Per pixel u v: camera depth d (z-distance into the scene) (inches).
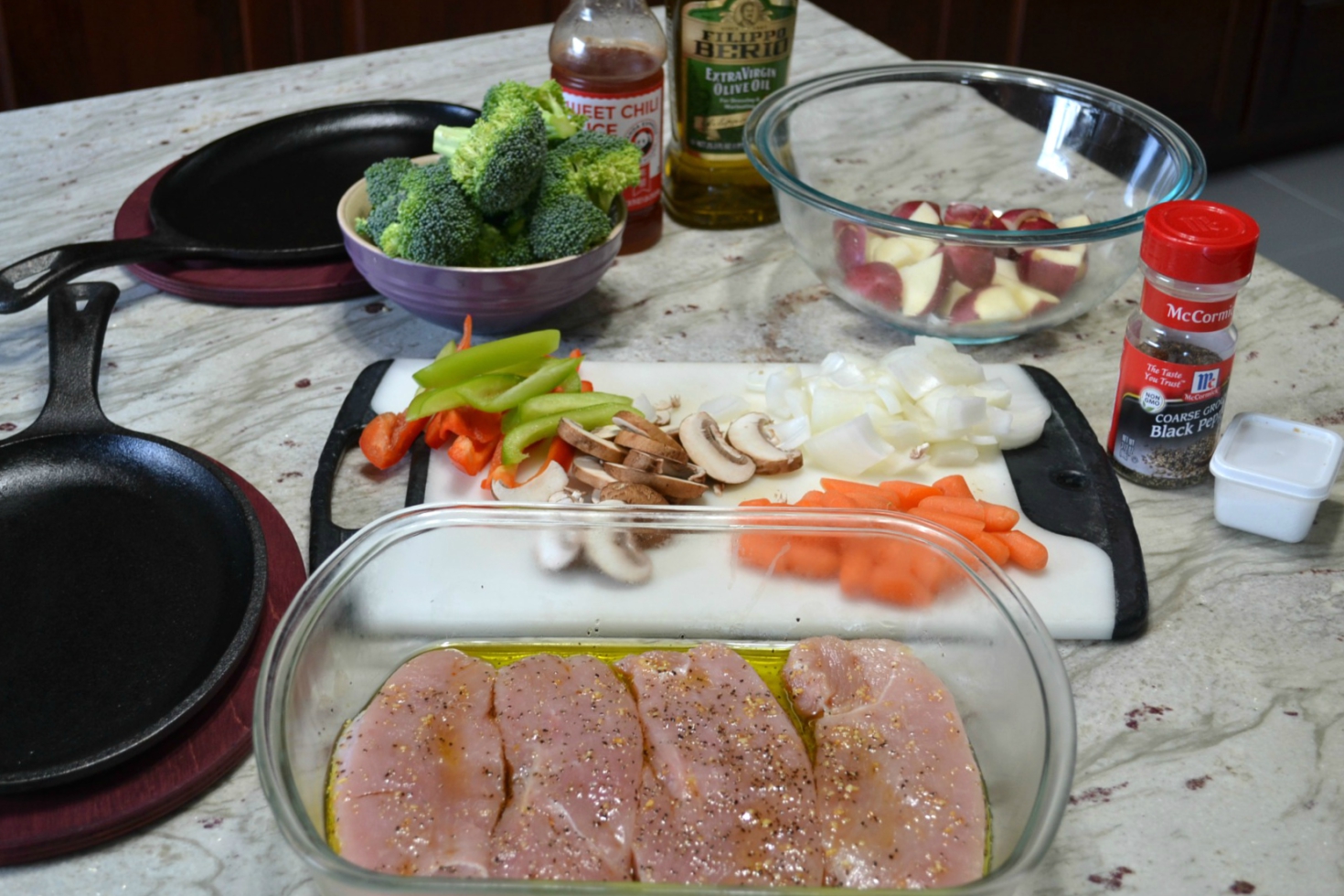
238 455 47.6
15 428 48.5
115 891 30.8
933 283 52.1
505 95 50.4
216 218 61.3
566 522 36.5
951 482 43.7
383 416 46.6
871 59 82.3
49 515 42.0
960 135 69.0
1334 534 43.8
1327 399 50.9
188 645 37.1
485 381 46.1
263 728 28.0
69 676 35.9
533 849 28.6
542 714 32.5
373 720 32.1
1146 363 43.7
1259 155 138.9
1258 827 32.5
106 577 39.5
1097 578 40.6
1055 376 53.7
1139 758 34.7
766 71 60.6
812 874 28.2
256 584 37.5
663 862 28.3
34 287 51.2
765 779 30.4
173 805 32.8
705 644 35.6
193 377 52.7
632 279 60.9
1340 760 34.5
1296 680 37.4
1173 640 39.1
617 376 51.6
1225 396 45.3
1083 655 38.7
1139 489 46.5
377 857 28.4
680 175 65.1
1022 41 122.1
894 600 36.0
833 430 45.4
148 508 42.5
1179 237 40.3
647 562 37.4
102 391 51.5
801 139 66.0
